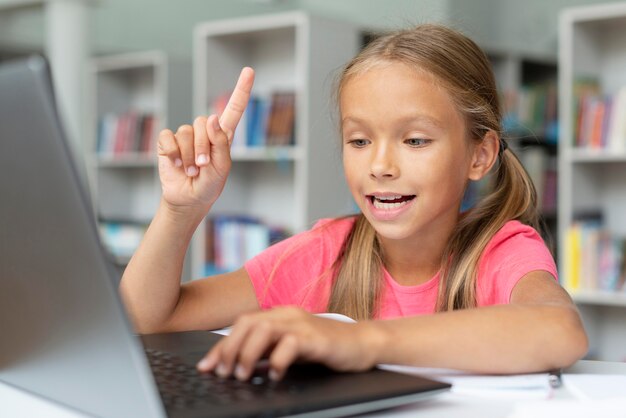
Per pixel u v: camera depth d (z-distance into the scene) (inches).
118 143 215.0
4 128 22.4
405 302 47.0
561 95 131.2
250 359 25.9
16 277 24.6
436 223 44.5
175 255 41.1
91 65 217.3
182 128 39.2
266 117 156.9
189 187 39.4
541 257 40.9
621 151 125.5
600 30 136.1
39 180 21.9
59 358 24.2
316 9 242.1
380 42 43.3
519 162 49.0
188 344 32.9
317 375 26.9
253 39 168.6
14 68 20.8
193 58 267.3
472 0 213.2
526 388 28.0
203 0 267.6
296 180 158.2
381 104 40.8
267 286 48.9
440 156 41.4
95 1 213.5
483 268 43.9
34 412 25.2
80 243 21.4
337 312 48.8
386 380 26.4
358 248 48.9
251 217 169.9
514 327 29.4
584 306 132.6
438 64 41.9
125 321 21.1
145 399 21.3
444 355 28.5
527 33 229.0
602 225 135.6
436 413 25.3
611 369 33.9
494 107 47.2
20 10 225.9
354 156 42.0
